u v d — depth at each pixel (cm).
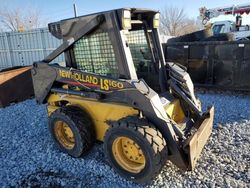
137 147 260
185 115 321
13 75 604
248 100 542
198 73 627
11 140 394
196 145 255
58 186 274
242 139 355
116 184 271
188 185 262
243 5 1254
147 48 324
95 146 347
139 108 257
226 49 574
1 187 277
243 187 257
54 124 327
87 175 290
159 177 275
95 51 290
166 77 328
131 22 286
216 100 550
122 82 260
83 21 277
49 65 322
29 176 294
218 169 288
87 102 305
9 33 1116
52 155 336
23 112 538
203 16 1379
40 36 1048
